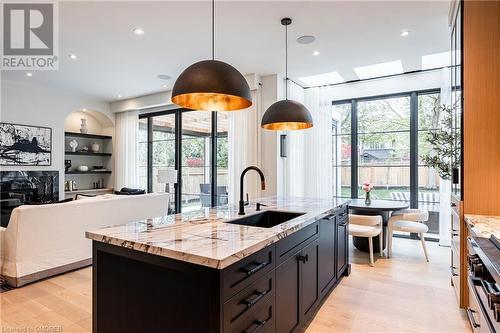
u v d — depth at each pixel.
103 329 1.79
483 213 2.45
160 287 1.56
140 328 1.63
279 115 2.99
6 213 5.37
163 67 4.82
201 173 6.45
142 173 7.32
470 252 2.16
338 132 5.77
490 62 2.42
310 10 3.06
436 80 4.81
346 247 3.48
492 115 2.41
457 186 2.82
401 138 5.22
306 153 5.68
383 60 4.48
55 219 3.37
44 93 6.00
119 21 3.31
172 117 6.88
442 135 3.52
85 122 7.24
